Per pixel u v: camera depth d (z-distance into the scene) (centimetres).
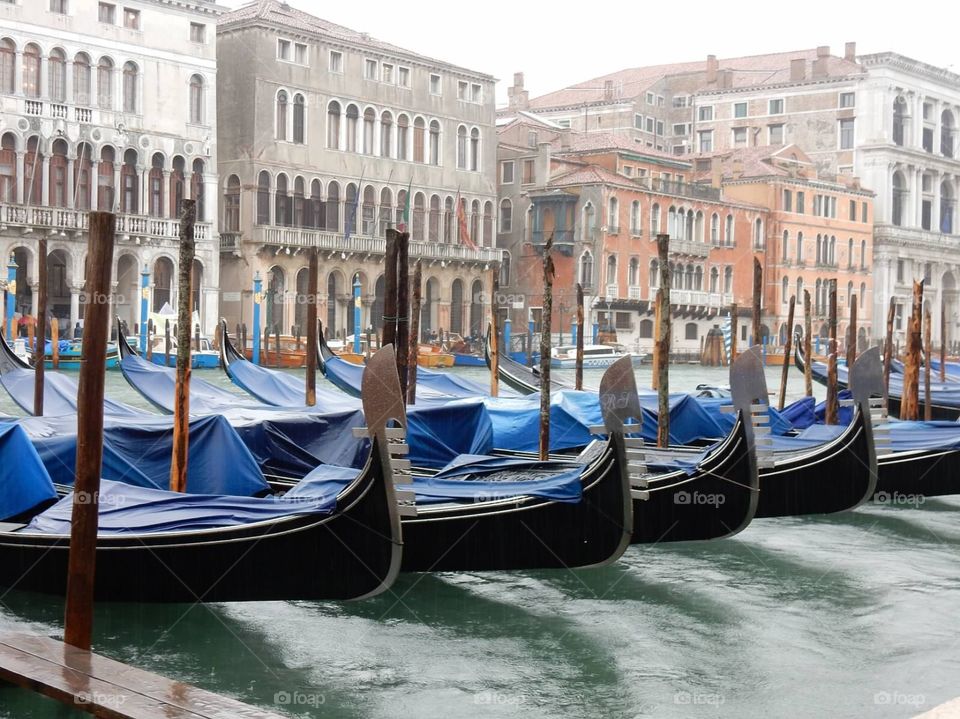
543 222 6028
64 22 4419
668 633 1089
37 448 1271
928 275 7962
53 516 1077
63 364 4106
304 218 5178
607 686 952
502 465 1383
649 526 1347
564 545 1166
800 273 6850
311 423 1471
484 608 1155
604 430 1161
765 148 7006
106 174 4581
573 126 7600
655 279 6144
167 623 1062
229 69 5062
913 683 966
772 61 8094
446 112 5709
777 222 6669
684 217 6281
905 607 1180
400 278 1695
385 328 1692
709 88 7894
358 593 1009
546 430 1642
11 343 3969
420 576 1256
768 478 1507
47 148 4359
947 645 1063
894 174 7662
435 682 955
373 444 985
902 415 2262
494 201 5959
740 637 1080
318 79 5175
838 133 7550
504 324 5266
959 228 8212
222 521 1034
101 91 4566
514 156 6116
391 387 980
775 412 1941
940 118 7962
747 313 6612
